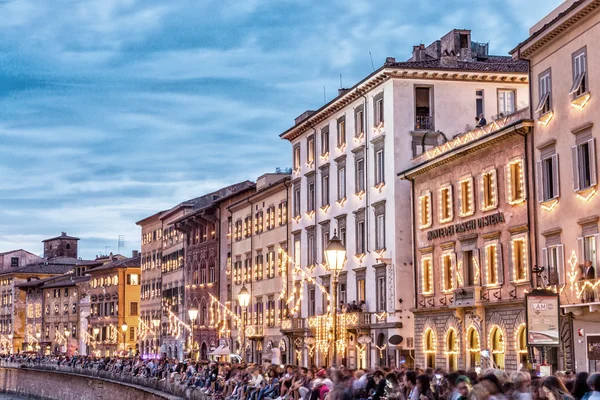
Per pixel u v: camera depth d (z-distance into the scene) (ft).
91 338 567.59
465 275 203.10
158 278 479.82
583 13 160.66
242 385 145.69
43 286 642.63
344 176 266.36
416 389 84.43
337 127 272.10
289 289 307.58
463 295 198.80
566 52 168.45
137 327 530.68
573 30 165.89
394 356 228.22
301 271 295.48
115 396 262.26
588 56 161.38
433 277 216.74
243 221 356.18
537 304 131.85
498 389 66.23
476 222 198.18
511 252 184.96
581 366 160.86
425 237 221.05
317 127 287.89
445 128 236.22
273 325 319.88
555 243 171.53
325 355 269.64
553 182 172.14
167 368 243.19
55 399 352.08
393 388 92.43
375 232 242.99
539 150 177.27
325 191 280.51
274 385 130.93
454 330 205.77
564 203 168.66
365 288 248.73
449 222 210.59
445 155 208.44
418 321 222.89
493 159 192.95
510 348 183.62
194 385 191.31
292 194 308.19
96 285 566.36
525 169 181.06
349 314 248.93
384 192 238.07
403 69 233.76
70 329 606.14
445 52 246.88
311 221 289.33
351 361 252.62
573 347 163.32
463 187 205.26
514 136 184.65
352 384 104.42
